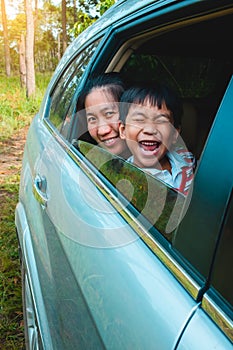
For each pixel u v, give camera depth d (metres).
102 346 1.01
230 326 0.74
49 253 1.63
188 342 0.78
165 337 0.82
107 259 1.11
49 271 1.60
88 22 5.91
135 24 1.63
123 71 2.09
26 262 1.99
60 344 1.36
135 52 2.05
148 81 2.12
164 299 0.88
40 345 1.68
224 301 0.77
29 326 2.10
